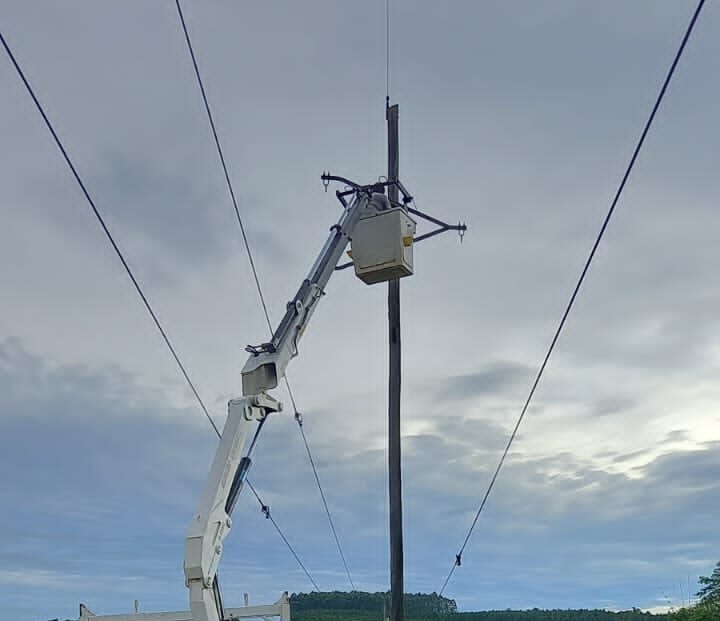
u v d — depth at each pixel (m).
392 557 13.73
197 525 7.29
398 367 14.58
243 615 25.48
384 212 10.48
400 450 14.20
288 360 8.56
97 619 25.78
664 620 50.88
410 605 24.88
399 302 14.91
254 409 8.05
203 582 7.11
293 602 27.48
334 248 9.98
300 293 9.16
